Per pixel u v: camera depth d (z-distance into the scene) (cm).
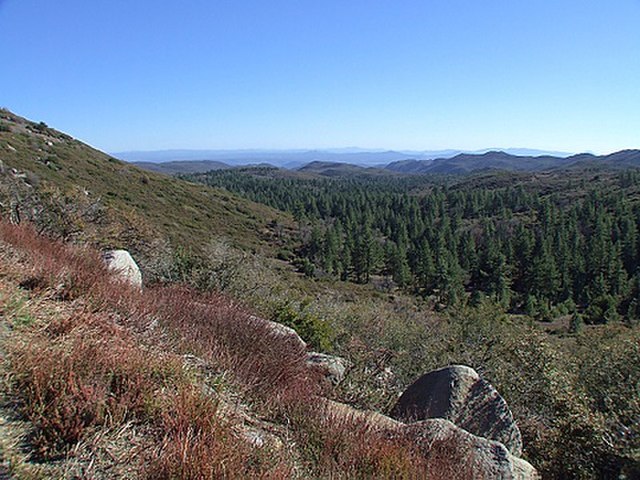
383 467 289
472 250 5275
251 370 382
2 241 498
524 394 838
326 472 271
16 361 257
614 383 828
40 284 393
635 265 4862
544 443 600
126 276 573
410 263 5469
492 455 381
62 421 224
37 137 4503
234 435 263
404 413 521
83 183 3700
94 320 352
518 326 1261
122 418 241
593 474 509
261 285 987
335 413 358
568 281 4469
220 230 4500
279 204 9450
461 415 504
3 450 203
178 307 484
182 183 5981
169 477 210
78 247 662
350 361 625
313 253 5059
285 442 296
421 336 1126
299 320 808
